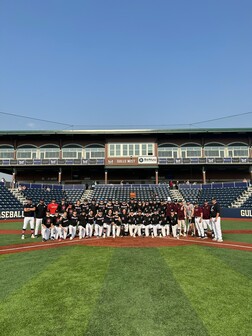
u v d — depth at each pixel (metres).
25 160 44.84
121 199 40.75
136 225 16.67
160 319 5.24
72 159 44.91
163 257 10.47
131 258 10.29
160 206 17.38
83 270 8.59
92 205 16.94
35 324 5.07
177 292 6.63
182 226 18.09
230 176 48.53
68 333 4.74
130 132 44.28
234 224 25.31
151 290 6.77
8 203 35.06
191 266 9.05
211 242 14.40
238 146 45.59
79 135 45.12
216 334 4.68
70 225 15.73
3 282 7.46
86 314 5.46
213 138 45.91
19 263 9.67
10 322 5.16
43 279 7.69
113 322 5.12
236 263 9.48
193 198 40.34
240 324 5.04
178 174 49.38
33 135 45.06
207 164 44.03
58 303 6.00
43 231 15.05
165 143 46.06
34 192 39.62
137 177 49.78
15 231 20.41
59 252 11.62
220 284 7.21
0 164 44.94
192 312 5.54
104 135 45.31
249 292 6.64
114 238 15.94
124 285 7.13
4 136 45.53
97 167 46.88
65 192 42.31
